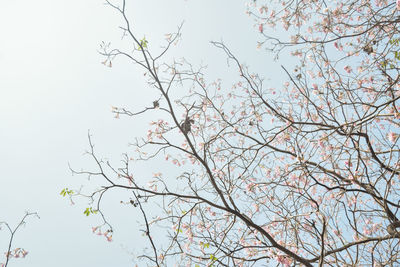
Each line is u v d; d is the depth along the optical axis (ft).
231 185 22.71
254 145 23.18
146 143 22.47
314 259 18.80
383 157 20.31
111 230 21.35
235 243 21.04
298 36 22.90
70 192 21.09
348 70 24.07
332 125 21.06
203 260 20.97
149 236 17.06
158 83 21.58
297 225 18.56
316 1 24.31
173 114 21.79
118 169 21.34
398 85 21.91
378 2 24.71
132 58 21.81
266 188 23.02
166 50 21.76
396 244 17.12
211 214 24.00
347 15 23.98
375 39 21.38
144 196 20.51
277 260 19.25
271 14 24.25
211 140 23.17
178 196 20.66
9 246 19.60
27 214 20.24
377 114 19.08
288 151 22.93
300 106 25.71
